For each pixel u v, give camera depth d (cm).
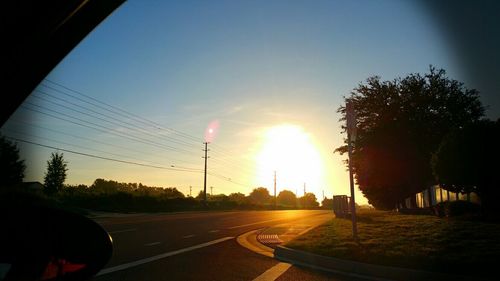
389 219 2342
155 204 6209
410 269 1019
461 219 1959
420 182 4044
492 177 1986
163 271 1066
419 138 4047
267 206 9688
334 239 1546
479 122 2094
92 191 6375
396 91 4288
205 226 2706
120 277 982
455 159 2052
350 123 1598
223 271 1081
